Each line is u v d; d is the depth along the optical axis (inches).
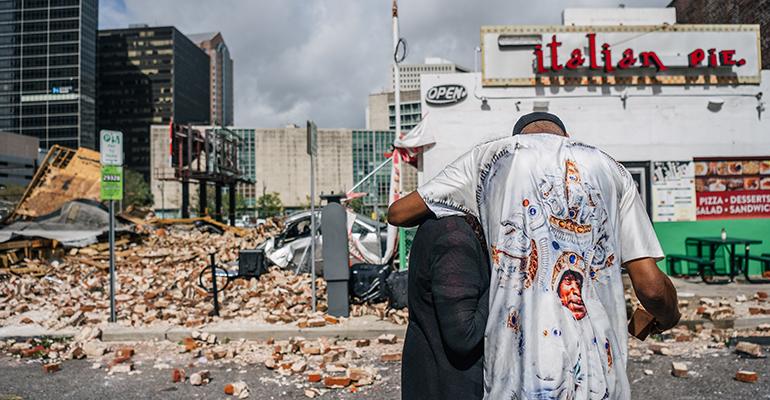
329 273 280.1
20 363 218.5
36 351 230.4
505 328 53.7
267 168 6609.3
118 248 561.0
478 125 399.2
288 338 254.4
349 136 6712.6
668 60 400.2
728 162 409.1
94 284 386.9
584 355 50.8
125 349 227.9
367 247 434.3
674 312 58.1
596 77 402.9
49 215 629.0
